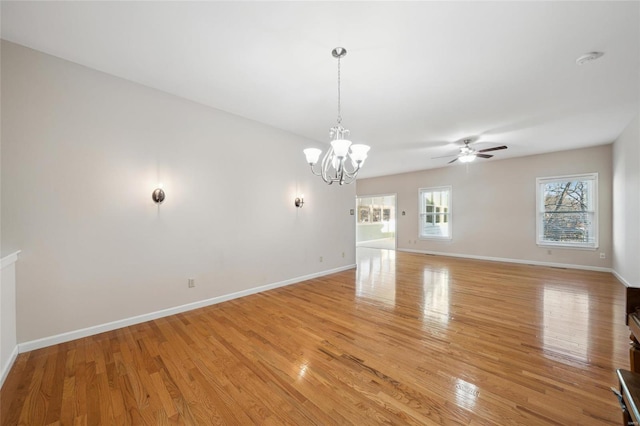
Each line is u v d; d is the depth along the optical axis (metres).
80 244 2.63
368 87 3.01
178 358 2.25
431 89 3.04
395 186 8.80
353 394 1.80
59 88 2.52
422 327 2.84
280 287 4.43
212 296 3.60
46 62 2.46
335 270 5.53
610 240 5.29
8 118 2.29
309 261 4.98
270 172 4.33
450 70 2.65
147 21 2.02
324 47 2.31
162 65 2.63
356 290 4.24
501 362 2.17
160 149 3.15
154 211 3.10
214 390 1.84
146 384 1.91
